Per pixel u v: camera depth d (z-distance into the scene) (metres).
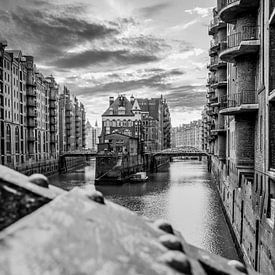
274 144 19.97
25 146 80.00
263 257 16.61
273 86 20.05
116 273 1.56
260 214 17.67
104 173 69.25
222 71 51.66
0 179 2.01
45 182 2.21
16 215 1.95
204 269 2.23
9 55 69.62
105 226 1.83
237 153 27.58
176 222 36.31
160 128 170.88
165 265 1.72
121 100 114.75
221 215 39.59
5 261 1.47
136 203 47.41
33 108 82.38
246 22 27.00
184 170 106.50
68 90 132.00
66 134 128.00
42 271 1.47
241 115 27.27
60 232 1.65
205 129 144.00
